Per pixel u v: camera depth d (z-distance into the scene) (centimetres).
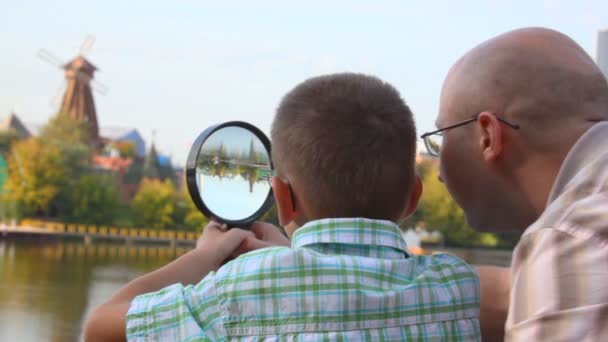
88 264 5459
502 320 161
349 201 137
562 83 136
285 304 131
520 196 142
